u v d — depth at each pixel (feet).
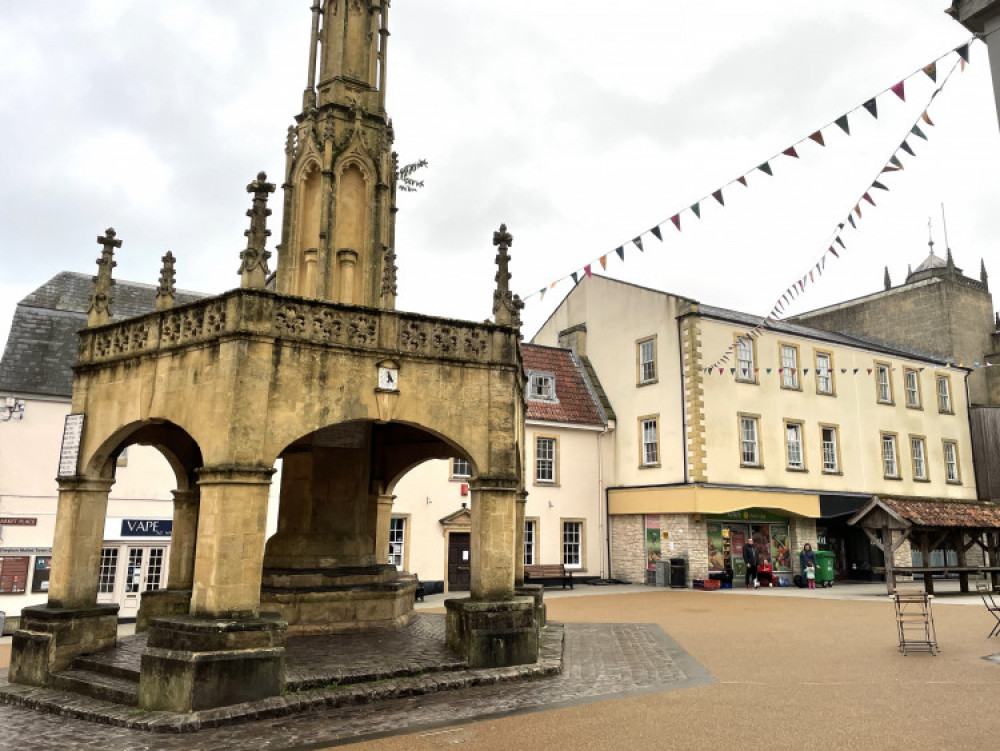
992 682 32.76
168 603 45.96
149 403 36.91
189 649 30.48
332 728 27.73
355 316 37.42
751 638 47.96
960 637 46.26
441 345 39.45
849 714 27.76
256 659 30.78
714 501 92.63
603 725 27.09
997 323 140.97
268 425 33.94
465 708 30.25
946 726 25.73
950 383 125.49
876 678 34.27
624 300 109.09
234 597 31.81
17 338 73.56
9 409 68.54
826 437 107.86
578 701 31.14
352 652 38.09
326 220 43.73
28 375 70.74
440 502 91.04
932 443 119.85
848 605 68.49
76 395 40.70
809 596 79.46
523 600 38.81
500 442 39.99
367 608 45.42
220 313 34.76
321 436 46.93
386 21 49.39
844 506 104.83
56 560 38.88
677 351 98.48
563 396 106.73
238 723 28.66
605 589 92.43
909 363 120.06
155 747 25.89
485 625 36.99
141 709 30.37
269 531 76.54
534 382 104.99
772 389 102.83
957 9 29.09
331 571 45.01
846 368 111.86
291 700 30.37
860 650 42.22
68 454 39.70
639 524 100.63
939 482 119.24
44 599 67.77
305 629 43.21
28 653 36.68
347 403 36.24
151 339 37.81
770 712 28.37
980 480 124.26
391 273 39.63
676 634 50.42
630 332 107.24
